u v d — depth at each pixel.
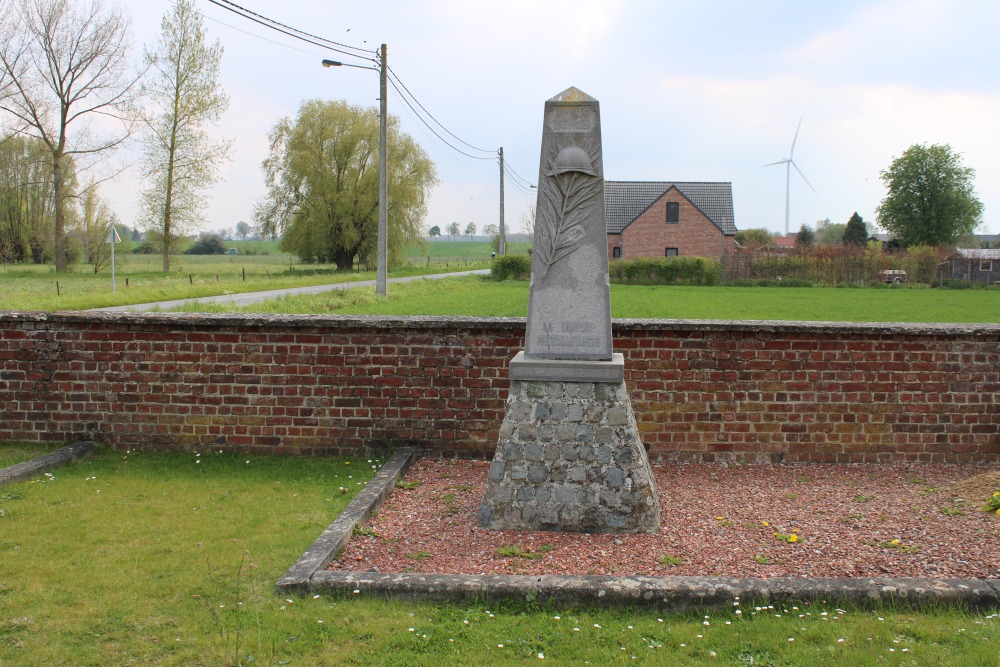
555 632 4.26
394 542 5.63
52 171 50.78
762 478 7.42
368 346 8.02
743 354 7.84
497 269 50.16
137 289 29.30
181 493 6.78
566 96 5.95
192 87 46.50
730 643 4.11
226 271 54.78
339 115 55.31
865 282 49.94
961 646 4.02
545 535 5.75
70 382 8.21
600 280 5.94
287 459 7.97
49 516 6.09
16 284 36.12
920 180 70.88
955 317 25.66
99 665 3.90
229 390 8.13
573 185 5.93
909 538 5.59
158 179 47.56
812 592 4.53
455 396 8.00
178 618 4.38
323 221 55.00
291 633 4.21
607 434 5.85
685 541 5.62
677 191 59.91
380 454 8.08
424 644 4.13
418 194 58.00
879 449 7.90
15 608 4.48
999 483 6.30
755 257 50.88
